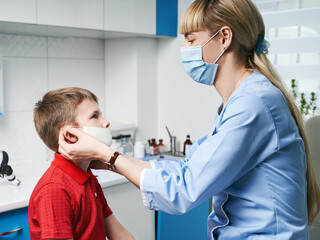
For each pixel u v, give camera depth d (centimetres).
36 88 247
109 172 216
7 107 233
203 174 100
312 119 197
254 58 112
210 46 112
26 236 173
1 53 228
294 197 107
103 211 129
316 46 231
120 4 233
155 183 105
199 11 111
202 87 263
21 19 187
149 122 286
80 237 112
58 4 202
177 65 275
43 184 108
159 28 259
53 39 253
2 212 165
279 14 240
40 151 239
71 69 266
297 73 240
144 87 278
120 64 279
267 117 102
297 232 108
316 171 195
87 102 117
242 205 110
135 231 218
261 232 108
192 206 104
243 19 107
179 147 282
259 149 104
